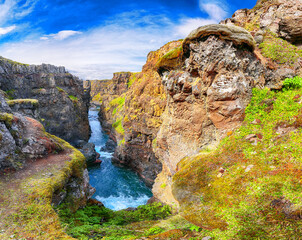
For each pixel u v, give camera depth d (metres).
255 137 10.48
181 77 13.82
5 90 38.91
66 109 47.78
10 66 40.97
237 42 11.54
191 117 13.77
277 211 6.25
